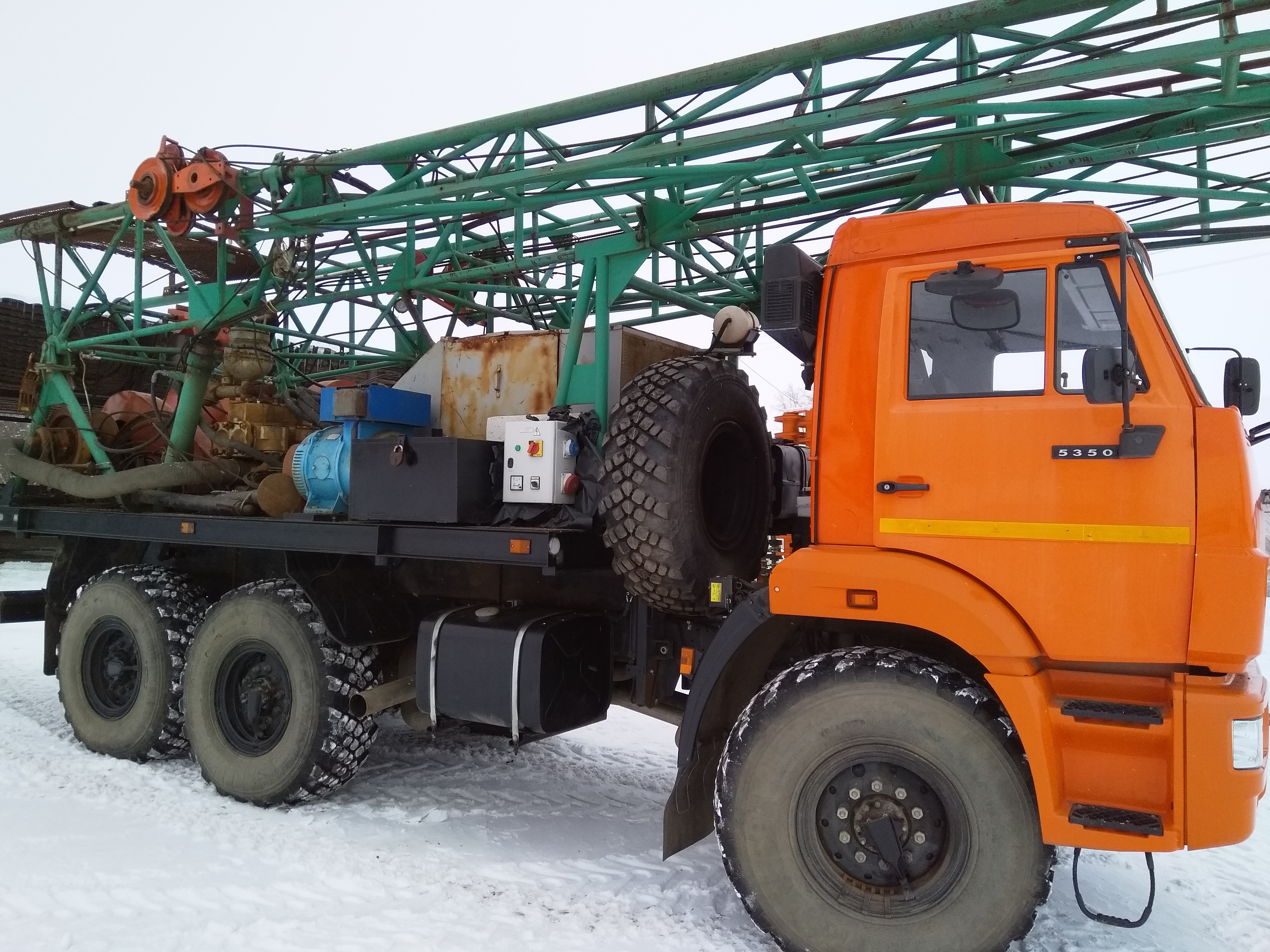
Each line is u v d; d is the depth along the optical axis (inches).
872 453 122.7
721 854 151.9
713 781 141.6
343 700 171.9
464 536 159.0
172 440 225.1
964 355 118.3
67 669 214.8
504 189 201.9
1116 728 106.7
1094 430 109.3
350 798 185.2
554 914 133.6
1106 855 164.7
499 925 129.1
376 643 173.5
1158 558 105.6
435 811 176.2
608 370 184.2
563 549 151.4
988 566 113.6
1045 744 108.0
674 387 147.9
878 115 156.6
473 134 201.3
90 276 249.6
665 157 177.3
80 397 265.3
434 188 199.0
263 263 227.8
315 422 235.0
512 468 161.6
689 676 156.0
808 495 196.5
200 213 223.5
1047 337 113.0
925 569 115.1
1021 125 173.0
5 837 155.9
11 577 502.6
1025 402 113.6
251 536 186.9
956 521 115.6
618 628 169.8
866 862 117.5
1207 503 104.1
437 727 181.3
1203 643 102.3
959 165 186.5
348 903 135.0
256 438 223.1
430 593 186.9
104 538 223.9
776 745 121.3
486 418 196.4
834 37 162.9
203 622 188.1
